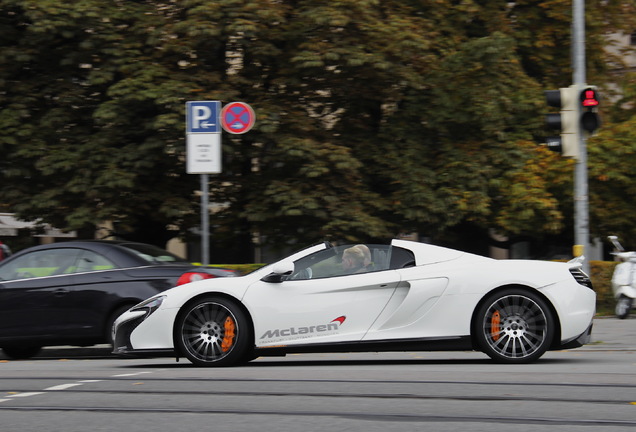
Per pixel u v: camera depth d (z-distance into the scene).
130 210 39.72
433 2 42.88
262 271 18.88
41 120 39.19
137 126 38.94
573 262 18.39
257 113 37.53
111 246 23.38
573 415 11.80
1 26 39.09
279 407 12.76
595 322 30.95
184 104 36.59
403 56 39.06
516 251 60.28
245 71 39.41
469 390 14.07
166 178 41.19
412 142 42.12
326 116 42.81
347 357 21.44
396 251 18.64
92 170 38.31
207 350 18.42
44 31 36.38
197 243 45.53
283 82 39.28
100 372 17.95
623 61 49.03
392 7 42.03
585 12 45.38
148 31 37.81
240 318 18.30
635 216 42.81
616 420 11.45
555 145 25.25
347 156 38.62
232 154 38.38
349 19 37.25
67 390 14.87
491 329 17.98
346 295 18.30
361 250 18.67
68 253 23.30
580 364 18.11
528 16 45.22
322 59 37.44
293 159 38.38
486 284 18.02
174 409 12.73
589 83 46.97
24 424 11.77
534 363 18.28
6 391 15.07
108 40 37.84
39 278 23.00
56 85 39.72
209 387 14.95
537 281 17.91
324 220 39.50
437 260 18.44
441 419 11.60
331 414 12.10
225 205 42.88
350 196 39.94
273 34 38.06
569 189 41.34
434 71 42.28
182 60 38.72
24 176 39.12
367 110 43.38
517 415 11.83
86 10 36.78
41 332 22.75
